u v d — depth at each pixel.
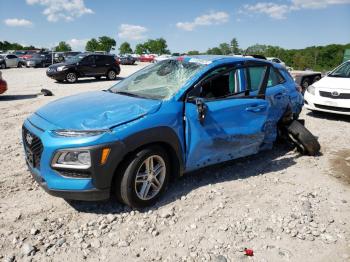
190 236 3.48
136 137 3.62
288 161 5.68
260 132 4.93
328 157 5.95
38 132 3.66
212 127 4.35
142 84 4.75
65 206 3.97
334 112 8.85
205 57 4.91
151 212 3.87
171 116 3.96
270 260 3.16
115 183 3.75
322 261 3.17
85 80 20.69
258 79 5.08
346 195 4.51
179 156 4.09
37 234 3.44
